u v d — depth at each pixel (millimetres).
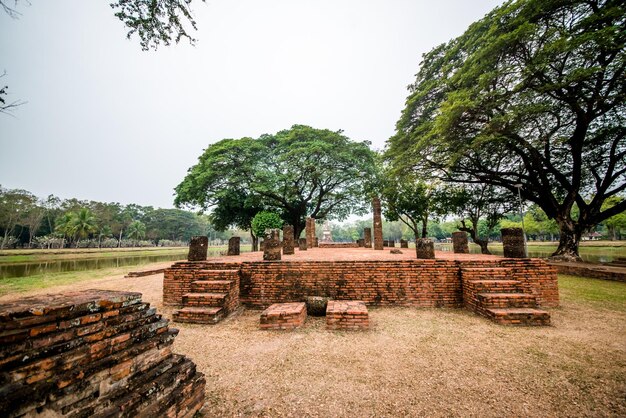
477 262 6680
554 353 4086
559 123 14953
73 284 11484
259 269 7023
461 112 13500
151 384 2342
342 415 2791
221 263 7121
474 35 15031
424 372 3611
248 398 3117
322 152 23219
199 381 2854
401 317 5902
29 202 44469
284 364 3922
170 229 69875
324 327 5434
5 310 1753
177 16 4711
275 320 5402
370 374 3588
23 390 1642
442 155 17562
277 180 22688
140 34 4766
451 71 16750
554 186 18953
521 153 16344
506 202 22094
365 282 6723
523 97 12930
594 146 16531
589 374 3471
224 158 22578
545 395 3059
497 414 2764
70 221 45375
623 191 16000
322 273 6824
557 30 11852
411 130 19922
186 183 25375
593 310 6254
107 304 2307
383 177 25516
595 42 11406
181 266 7176
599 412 2760
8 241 46312
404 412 2812
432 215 25281
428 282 6656
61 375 1847
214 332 5262
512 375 3488
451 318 5781
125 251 44312
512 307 5676
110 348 2195
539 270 6559
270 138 27234
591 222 16016
